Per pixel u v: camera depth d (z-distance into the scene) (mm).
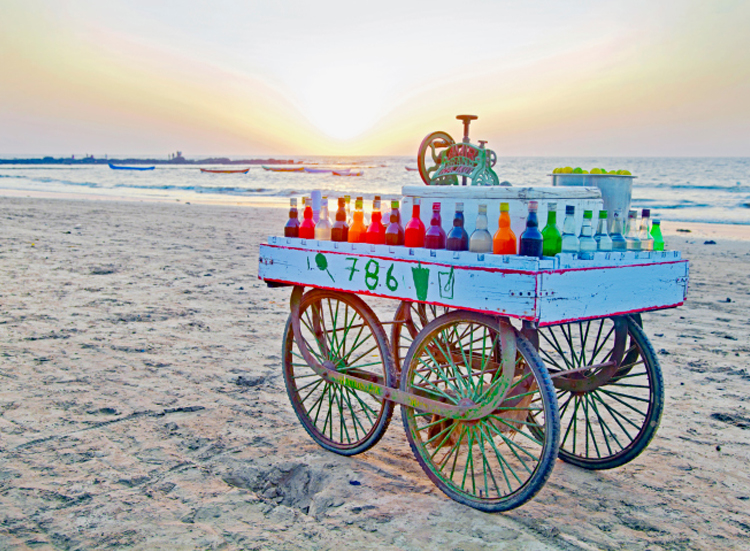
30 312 6031
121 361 4734
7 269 8164
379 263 2930
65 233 12469
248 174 78938
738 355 5375
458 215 2738
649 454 3453
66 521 2523
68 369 4473
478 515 2697
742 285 8836
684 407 4180
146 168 99625
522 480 3088
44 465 3012
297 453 3332
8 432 3373
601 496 2943
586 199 2891
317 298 3406
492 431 2945
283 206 25062
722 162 137625
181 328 5797
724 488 3055
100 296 6918
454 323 2760
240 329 5887
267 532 2502
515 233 2725
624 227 3053
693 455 3438
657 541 2541
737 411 4098
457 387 2934
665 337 5992
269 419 3795
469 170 3332
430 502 2811
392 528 2561
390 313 6875
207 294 7363
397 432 3736
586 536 2553
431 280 2697
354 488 2922
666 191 41094
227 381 4438
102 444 3285
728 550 2492
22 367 4453
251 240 12758
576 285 2463
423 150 3428
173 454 3221
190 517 2600
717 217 23422
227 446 3361
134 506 2668
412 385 2961
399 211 3043
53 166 133375
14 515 2551
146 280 7996
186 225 15477
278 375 4637
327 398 4254
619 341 2996
